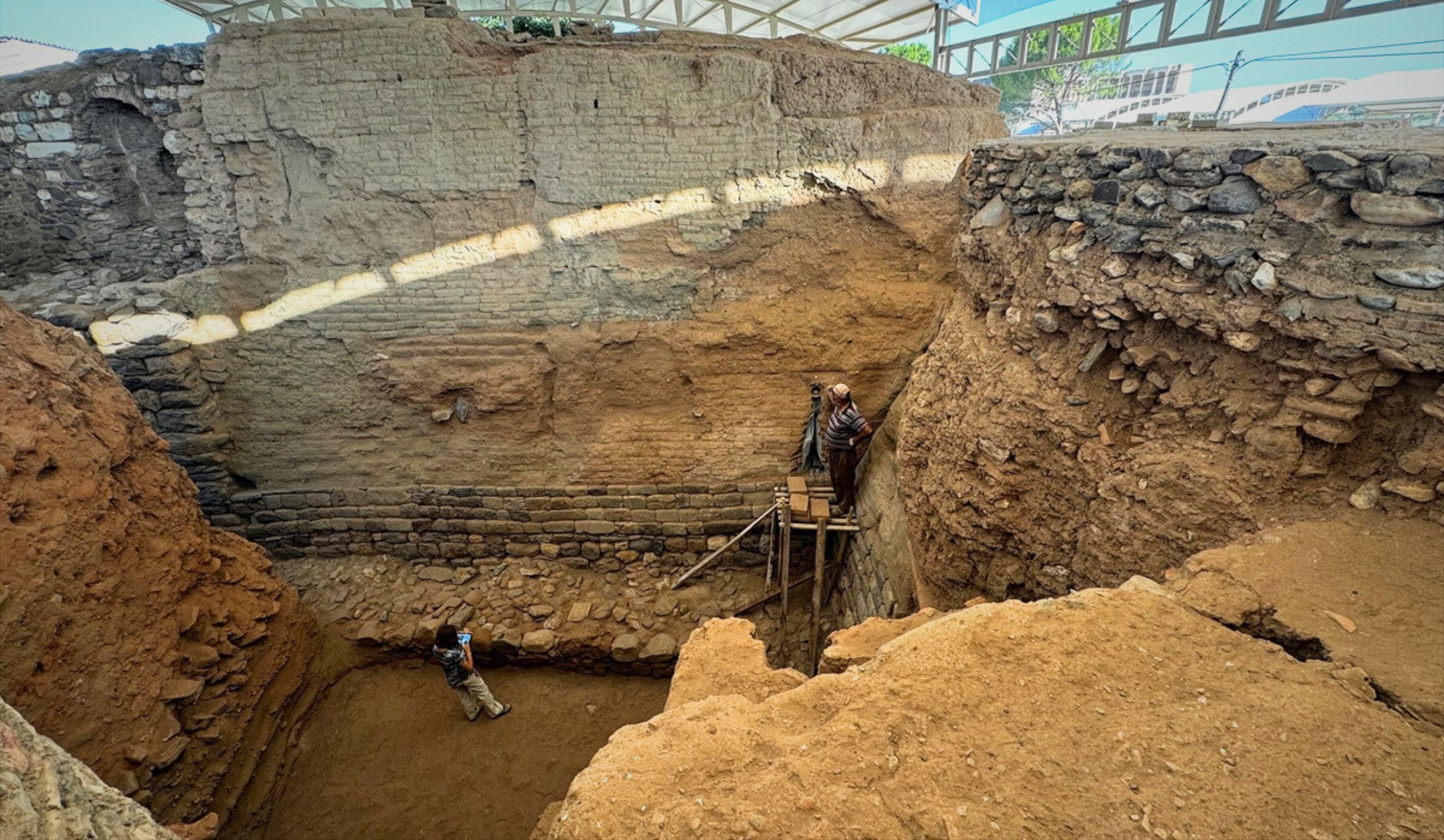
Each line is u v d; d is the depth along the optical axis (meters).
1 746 1.92
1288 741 1.97
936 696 2.20
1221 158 3.53
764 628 8.20
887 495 7.41
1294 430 3.23
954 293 7.75
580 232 7.63
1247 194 3.44
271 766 6.17
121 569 5.19
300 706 6.85
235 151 7.39
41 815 1.83
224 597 6.27
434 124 7.18
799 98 7.41
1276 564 2.81
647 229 7.66
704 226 7.68
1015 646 2.38
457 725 7.11
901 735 2.08
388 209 7.54
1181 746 1.99
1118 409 4.10
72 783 2.09
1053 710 2.13
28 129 8.18
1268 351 3.35
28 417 4.95
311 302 7.86
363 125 7.18
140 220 8.86
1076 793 1.87
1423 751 1.93
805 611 8.38
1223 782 1.87
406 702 7.36
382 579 8.65
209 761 5.46
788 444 8.57
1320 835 1.72
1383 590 2.63
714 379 8.31
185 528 6.09
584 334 8.06
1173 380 3.79
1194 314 3.55
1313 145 3.36
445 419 8.37
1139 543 3.66
